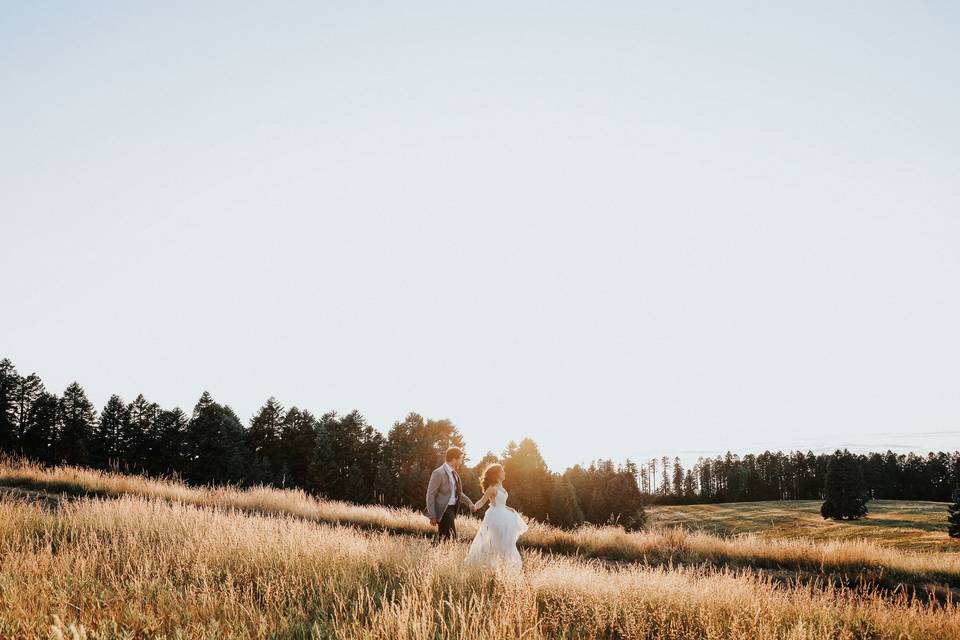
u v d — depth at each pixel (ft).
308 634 15.11
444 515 31.35
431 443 286.87
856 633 20.26
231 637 13.61
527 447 249.14
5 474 53.36
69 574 18.25
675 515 349.82
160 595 16.78
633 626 16.79
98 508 30.68
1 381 244.83
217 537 24.80
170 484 60.03
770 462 518.37
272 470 257.34
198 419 241.14
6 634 13.14
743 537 49.01
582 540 46.96
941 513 315.37
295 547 23.48
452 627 14.67
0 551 21.44
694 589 21.15
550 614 17.88
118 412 253.85
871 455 495.00
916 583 36.04
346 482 251.60
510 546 26.23
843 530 237.66
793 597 23.00
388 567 22.45
